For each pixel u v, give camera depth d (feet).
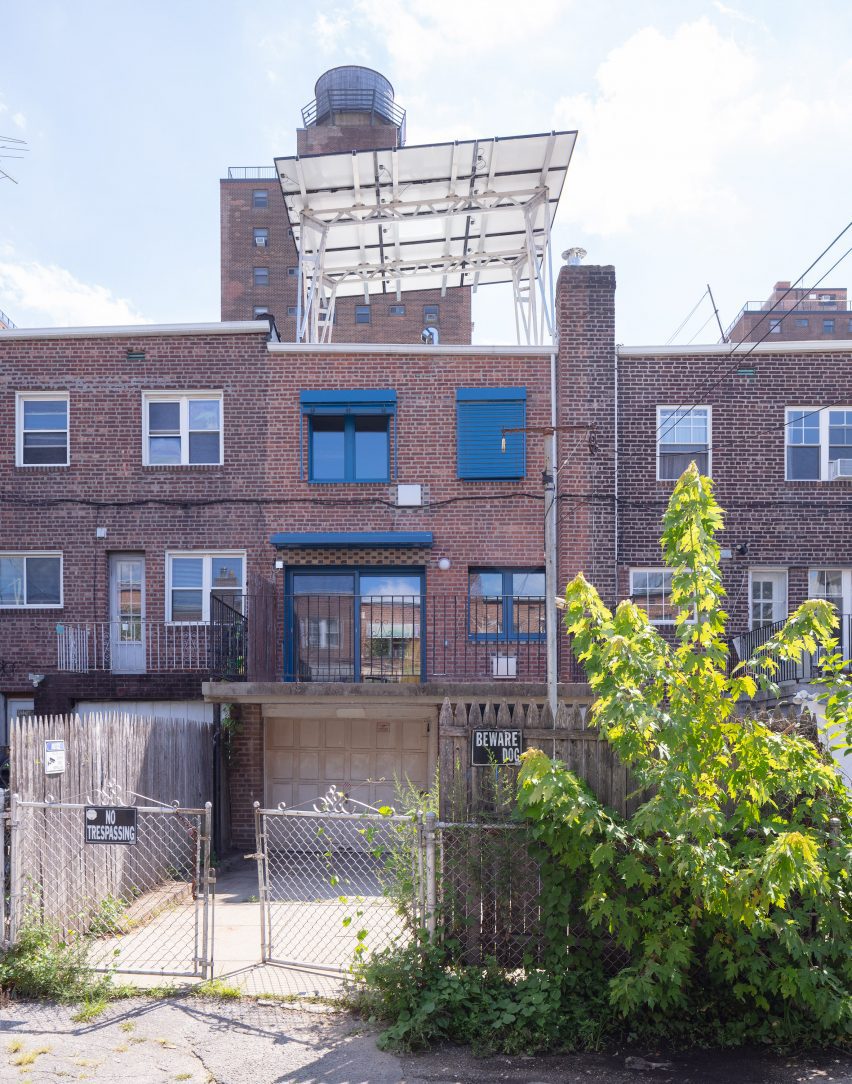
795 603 46.68
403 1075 16.48
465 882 20.03
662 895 18.30
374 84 186.80
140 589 47.57
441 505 46.73
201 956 21.97
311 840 44.42
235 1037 17.90
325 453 47.93
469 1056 17.33
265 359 47.52
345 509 46.88
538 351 47.19
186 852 36.19
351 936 24.50
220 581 47.19
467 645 45.93
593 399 46.47
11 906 20.97
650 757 19.01
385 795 44.75
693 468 19.27
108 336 47.70
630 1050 17.62
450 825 19.81
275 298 191.93
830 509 46.93
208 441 47.85
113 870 27.40
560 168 52.95
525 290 69.36
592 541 45.62
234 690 39.65
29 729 22.57
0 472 47.37
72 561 46.91
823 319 201.98
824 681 19.52
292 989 20.30
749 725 18.19
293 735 45.16
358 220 57.47
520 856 19.85
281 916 27.30
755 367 47.50
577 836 18.37
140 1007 19.29
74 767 24.99
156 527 46.98
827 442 47.32
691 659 18.43
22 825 21.66
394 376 47.42
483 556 46.44
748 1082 16.29
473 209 56.90
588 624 19.30
